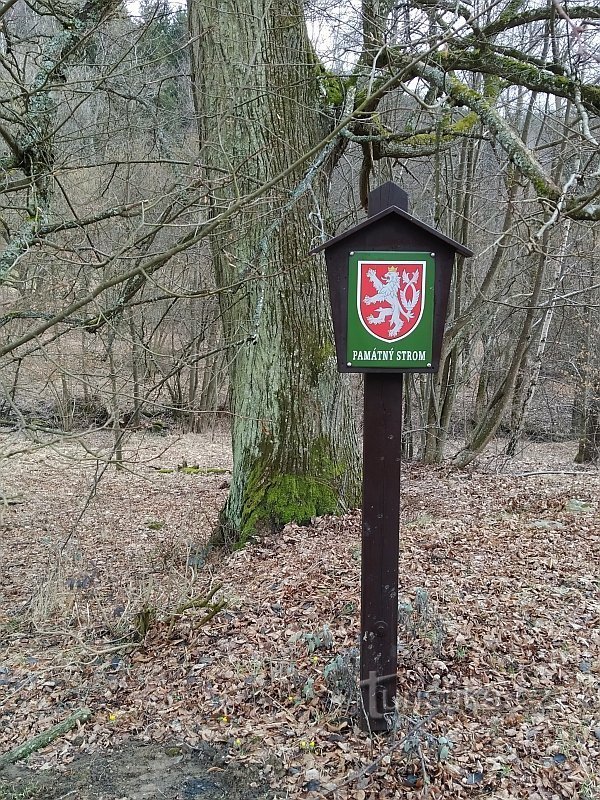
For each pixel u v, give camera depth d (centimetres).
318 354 714
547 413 1798
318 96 696
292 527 697
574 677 429
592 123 860
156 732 411
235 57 660
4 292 687
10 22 592
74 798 357
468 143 1136
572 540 679
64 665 508
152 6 662
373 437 354
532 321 1145
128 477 1268
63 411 1103
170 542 834
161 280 857
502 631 480
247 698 427
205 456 1511
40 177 536
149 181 865
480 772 347
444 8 566
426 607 464
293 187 673
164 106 770
